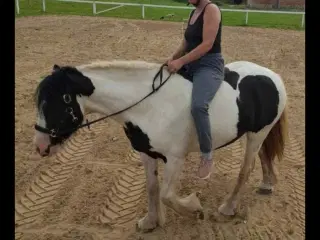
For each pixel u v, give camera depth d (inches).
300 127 250.7
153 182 141.9
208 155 129.6
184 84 129.0
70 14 680.4
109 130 242.5
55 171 191.9
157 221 149.7
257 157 210.2
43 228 150.4
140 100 125.1
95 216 158.2
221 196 173.0
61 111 117.3
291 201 170.6
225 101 134.6
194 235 147.1
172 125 126.1
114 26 586.2
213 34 122.3
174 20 664.4
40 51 422.0
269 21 704.4
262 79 145.3
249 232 150.1
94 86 121.3
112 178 187.0
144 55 417.7
